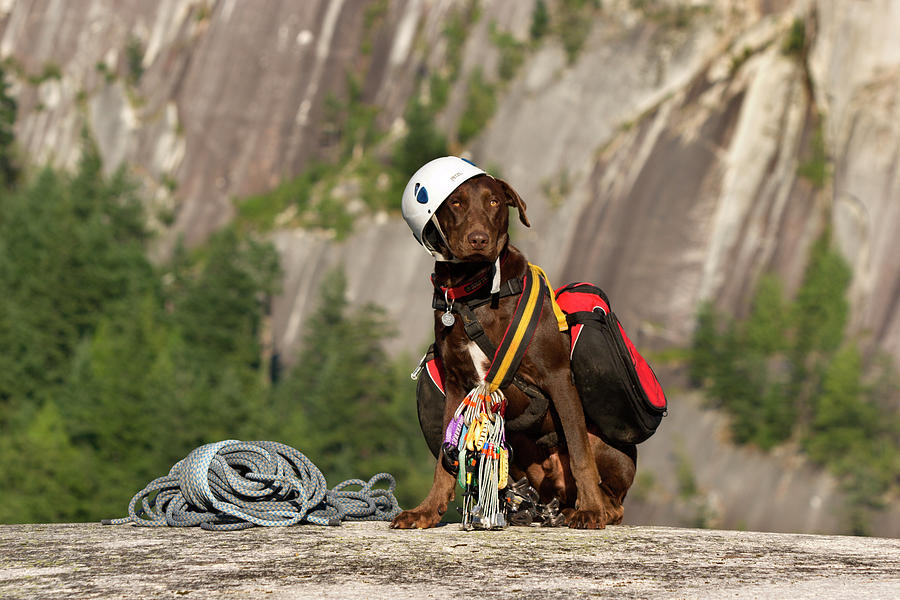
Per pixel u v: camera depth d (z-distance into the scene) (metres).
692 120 89.06
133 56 119.31
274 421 67.44
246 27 116.56
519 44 105.19
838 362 73.00
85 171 108.75
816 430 71.62
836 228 80.62
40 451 55.06
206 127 113.56
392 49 115.94
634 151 90.56
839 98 83.25
